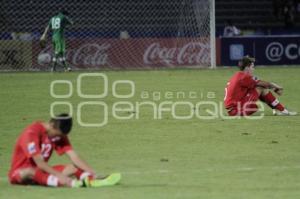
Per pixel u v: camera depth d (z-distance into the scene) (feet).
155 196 94.27
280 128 159.84
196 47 342.44
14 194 95.30
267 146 138.10
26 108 196.95
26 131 100.07
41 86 254.27
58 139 101.04
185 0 351.05
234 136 149.79
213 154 130.11
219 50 345.92
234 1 416.26
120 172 113.50
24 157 100.17
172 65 342.03
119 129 160.56
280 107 179.73
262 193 96.43
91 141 145.48
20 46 329.72
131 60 341.21
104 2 364.99
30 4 359.66
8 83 265.75
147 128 161.68
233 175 110.42
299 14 420.36
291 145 139.23
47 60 331.98
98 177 103.65
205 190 98.63
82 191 97.50
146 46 341.82
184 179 107.45
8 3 355.97
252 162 122.01
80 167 101.50
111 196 94.22
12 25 357.00
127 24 367.25
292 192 97.14
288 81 269.64
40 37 332.39
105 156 129.08
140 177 109.19
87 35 361.92
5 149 136.77
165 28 364.17
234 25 411.34
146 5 365.40
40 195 94.58
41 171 99.81
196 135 151.53
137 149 136.15
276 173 111.96
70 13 362.12
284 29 397.80
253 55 349.41
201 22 342.44
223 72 312.09
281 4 414.21
